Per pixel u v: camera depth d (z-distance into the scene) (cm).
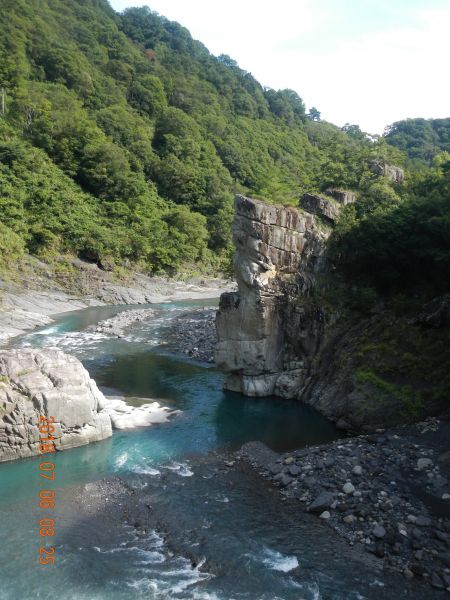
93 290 6700
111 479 2023
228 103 15138
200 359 4062
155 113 12325
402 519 1691
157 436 2505
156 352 4253
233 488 1972
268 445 2427
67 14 14262
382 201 3719
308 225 3366
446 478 1911
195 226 9031
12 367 2275
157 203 9500
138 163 9938
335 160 4594
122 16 18100
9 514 1742
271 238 3139
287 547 1584
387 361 2709
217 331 3312
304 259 3325
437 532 1592
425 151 10981
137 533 1661
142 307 6650
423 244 3105
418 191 4016
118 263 7425
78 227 7088
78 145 8744
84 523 1706
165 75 13800
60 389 2298
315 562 1512
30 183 7031
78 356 4019
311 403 2998
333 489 1892
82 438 2355
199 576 1452
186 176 10244
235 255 3241
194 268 8875
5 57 9875
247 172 12025
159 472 2103
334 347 3097
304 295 3275
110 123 10275
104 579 1428
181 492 1933
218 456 2289
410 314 2980
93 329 5069
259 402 3095
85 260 7081
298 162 13275
